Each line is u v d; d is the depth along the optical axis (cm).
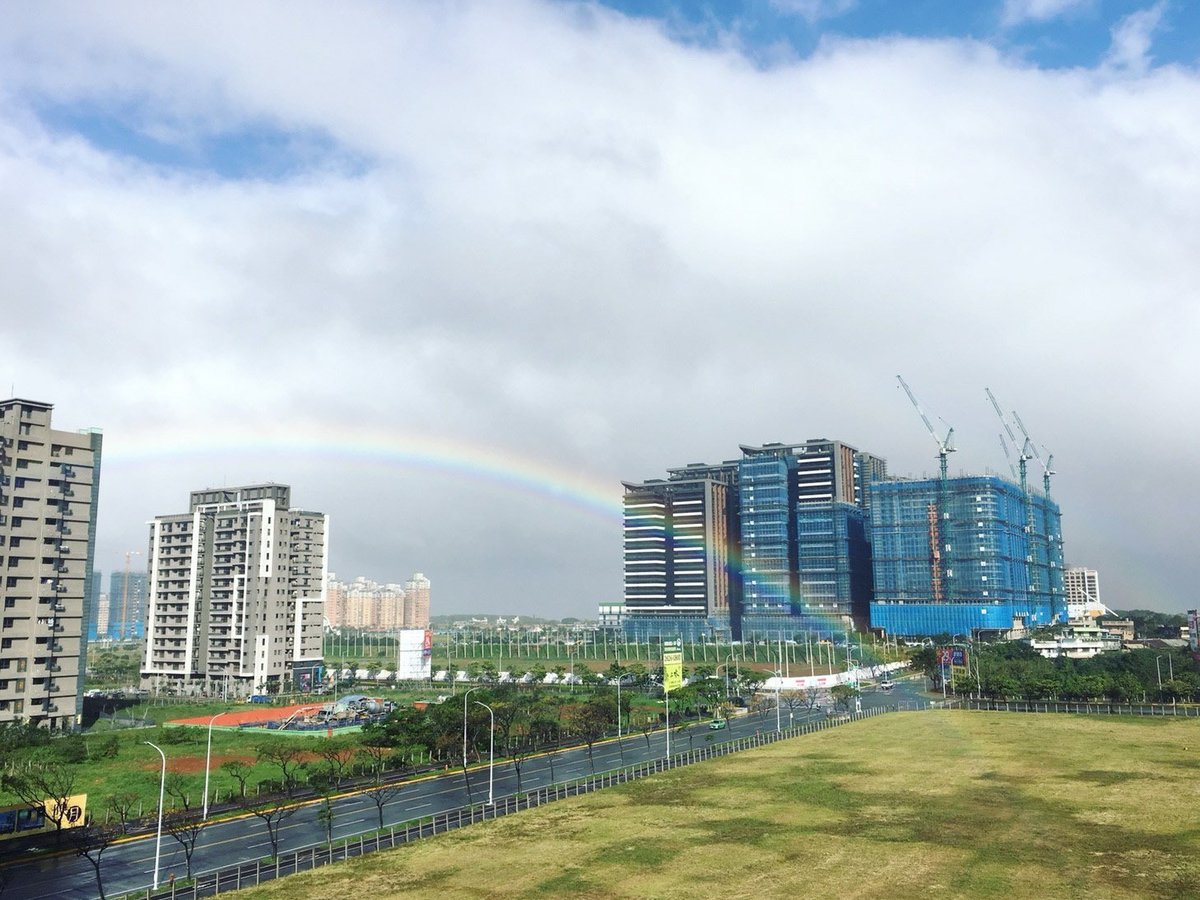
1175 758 12800
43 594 18350
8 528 17900
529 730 15762
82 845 8850
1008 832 8738
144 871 8344
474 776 13012
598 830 9250
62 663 18538
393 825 9844
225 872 8069
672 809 10206
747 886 7212
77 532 19125
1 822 9262
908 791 10838
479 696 15638
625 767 13450
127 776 13062
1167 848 8031
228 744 16312
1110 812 9469
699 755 14388
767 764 13250
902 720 18375
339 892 7306
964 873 7406
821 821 9388
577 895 7088
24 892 7788
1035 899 6738
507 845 8725
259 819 10375
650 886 7269
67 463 19075
